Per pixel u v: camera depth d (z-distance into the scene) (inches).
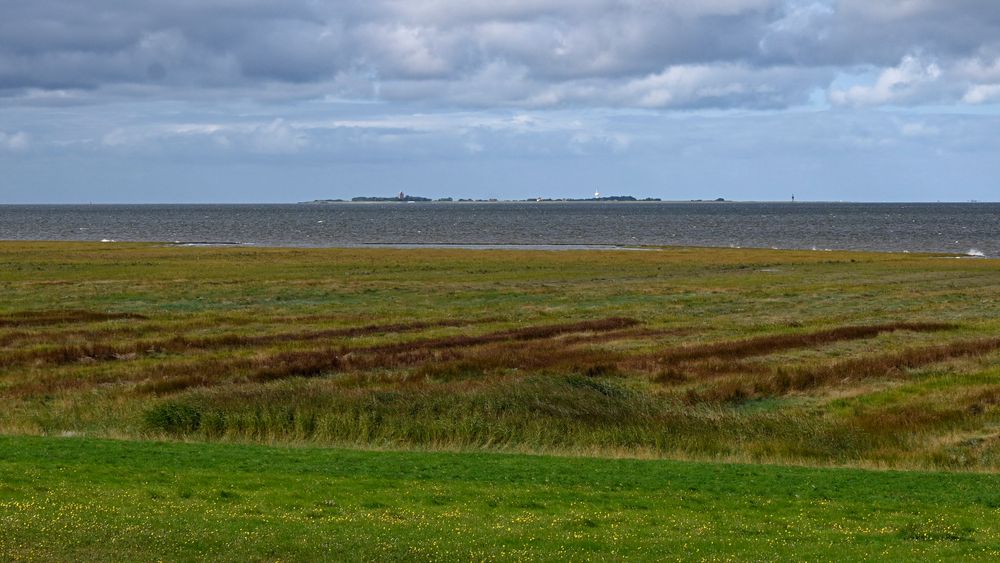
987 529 847.1
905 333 2623.0
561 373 1967.3
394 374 2003.0
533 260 5787.4
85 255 5930.1
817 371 2014.0
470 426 1446.9
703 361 2175.2
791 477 1067.3
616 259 5915.4
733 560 721.6
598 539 764.0
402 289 3878.0
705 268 5221.5
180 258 5713.6
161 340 2400.3
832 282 4313.5
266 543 706.8
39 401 1712.6
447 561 691.4
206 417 1461.6
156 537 704.4
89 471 947.3
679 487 987.3
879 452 1385.3
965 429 1561.3
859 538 801.6
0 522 717.3
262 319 2896.2
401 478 985.5
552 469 1067.3
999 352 2251.5
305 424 1462.8
